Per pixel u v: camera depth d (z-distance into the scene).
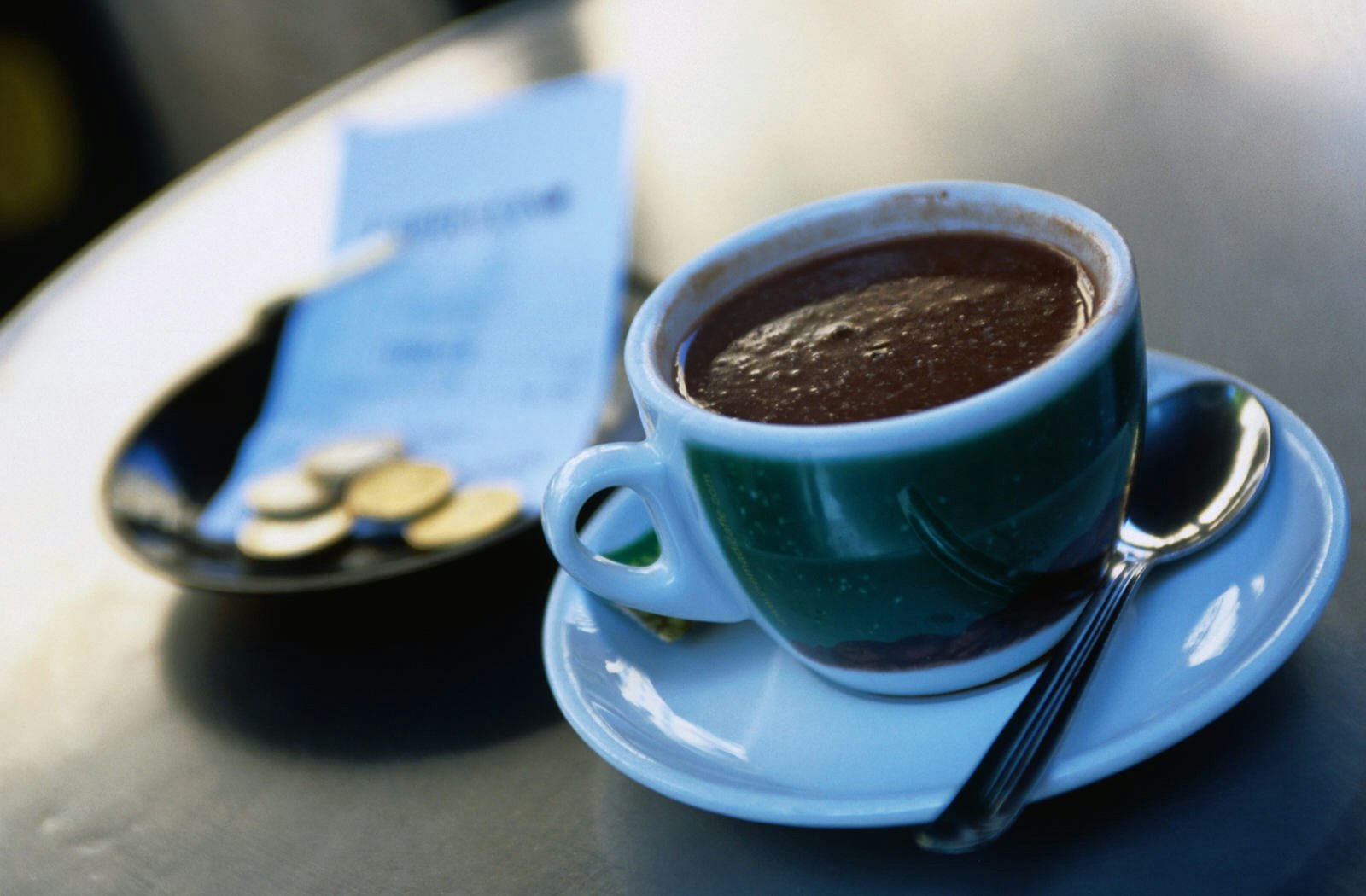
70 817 0.46
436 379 0.57
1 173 1.56
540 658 0.46
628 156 0.60
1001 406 0.40
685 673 0.44
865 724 0.42
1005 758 0.40
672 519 0.43
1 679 0.50
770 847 0.42
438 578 0.48
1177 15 0.61
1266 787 0.40
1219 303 0.49
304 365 0.59
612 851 0.42
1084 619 0.42
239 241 0.68
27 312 0.69
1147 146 0.56
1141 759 0.39
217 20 1.53
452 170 0.62
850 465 0.40
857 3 0.71
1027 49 0.63
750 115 0.65
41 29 1.56
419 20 1.45
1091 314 0.42
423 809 0.44
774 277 0.45
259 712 0.47
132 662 0.50
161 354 0.63
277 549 0.52
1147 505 0.44
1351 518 0.43
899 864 0.41
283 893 0.43
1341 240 0.50
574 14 0.77
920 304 0.44
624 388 0.56
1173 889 0.39
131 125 1.61
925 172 0.58
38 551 0.55
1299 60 0.57
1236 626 0.41
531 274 0.58
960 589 0.41
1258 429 0.43
